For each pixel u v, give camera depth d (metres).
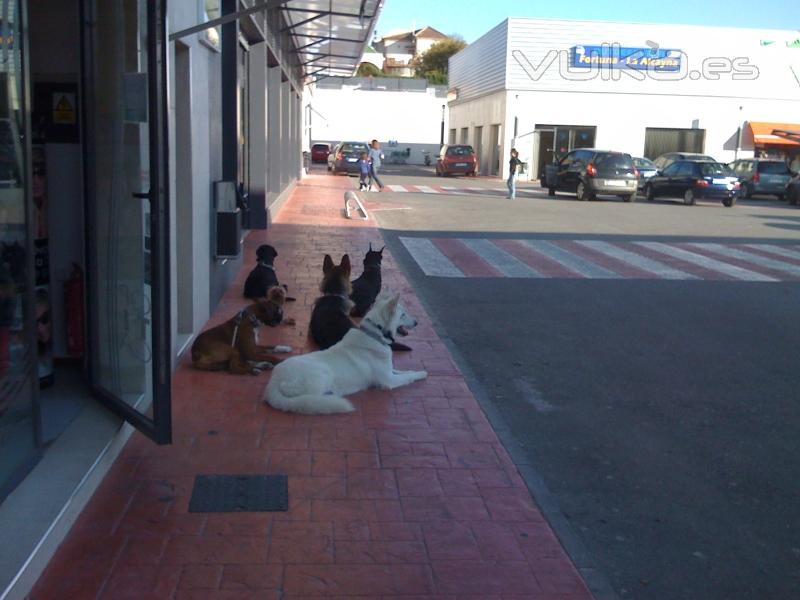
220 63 9.52
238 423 6.05
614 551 4.60
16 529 4.08
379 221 20.17
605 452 6.04
